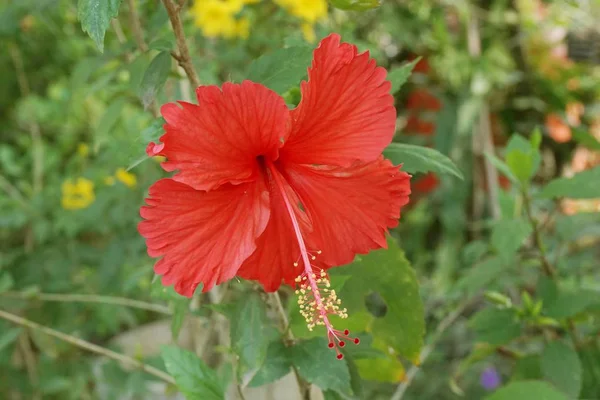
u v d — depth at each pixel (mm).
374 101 495
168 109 471
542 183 1477
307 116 495
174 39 599
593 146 781
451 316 791
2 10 917
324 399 551
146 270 711
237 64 901
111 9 485
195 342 729
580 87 1455
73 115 1180
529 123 1513
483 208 1424
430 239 1514
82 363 1032
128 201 920
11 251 1103
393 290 577
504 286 768
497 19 1385
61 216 1027
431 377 1049
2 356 990
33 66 1178
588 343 714
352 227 515
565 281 761
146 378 834
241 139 487
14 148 1400
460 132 1321
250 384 533
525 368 709
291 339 544
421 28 1378
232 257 490
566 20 1385
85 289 1013
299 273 516
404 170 549
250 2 847
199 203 487
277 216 512
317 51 481
